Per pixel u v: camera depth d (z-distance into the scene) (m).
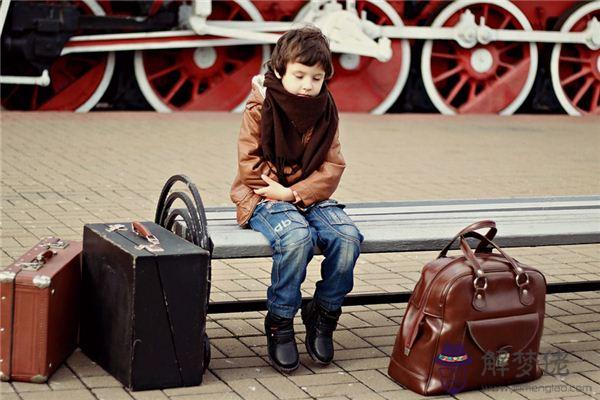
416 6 15.33
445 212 5.71
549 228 5.42
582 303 6.60
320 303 5.13
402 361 4.89
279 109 4.96
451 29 15.43
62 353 4.98
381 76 15.43
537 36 15.84
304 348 5.47
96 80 14.16
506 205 6.00
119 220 8.20
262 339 5.60
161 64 14.88
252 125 5.06
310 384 4.91
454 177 10.67
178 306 4.66
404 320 4.89
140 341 4.64
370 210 5.68
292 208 4.99
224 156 11.31
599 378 5.16
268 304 5.02
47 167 10.23
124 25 13.77
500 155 12.23
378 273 7.18
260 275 6.94
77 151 11.19
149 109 14.71
